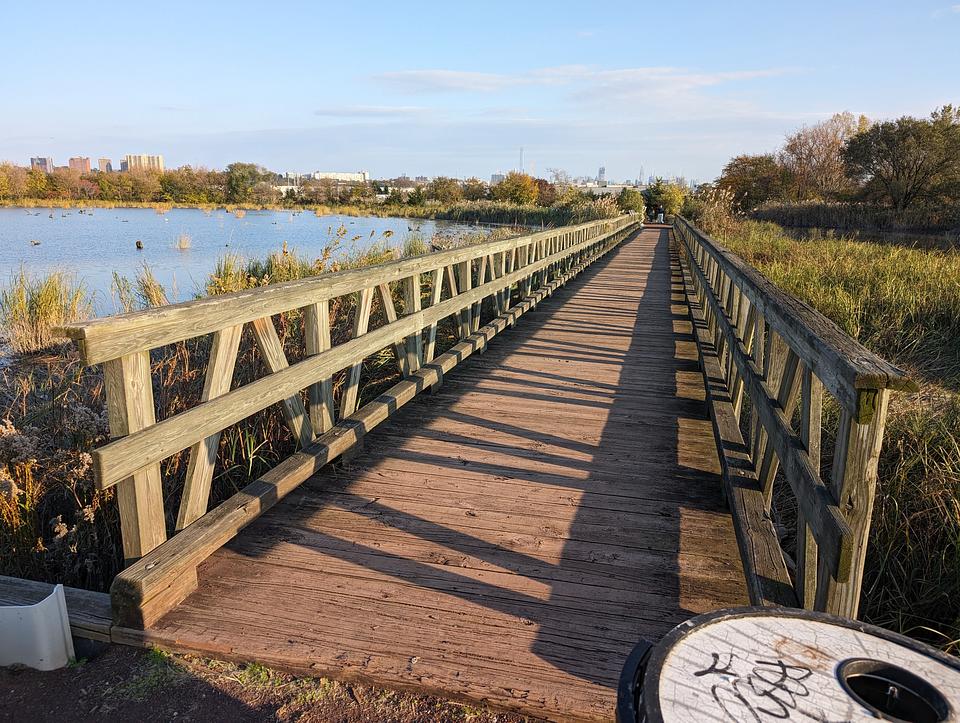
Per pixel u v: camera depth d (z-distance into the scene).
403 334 5.21
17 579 2.55
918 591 3.12
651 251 23.45
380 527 3.43
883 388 1.77
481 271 7.62
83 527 3.51
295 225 37.12
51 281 10.34
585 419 5.25
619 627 2.61
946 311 8.84
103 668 2.40
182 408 4.96
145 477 2.63
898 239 24.62
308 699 2.25
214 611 2.67
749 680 1.22
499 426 5.05
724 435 4.19
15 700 2.24
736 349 4.52
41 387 6.00
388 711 2.21
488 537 3.34
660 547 3.27
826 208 36.69
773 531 2.93
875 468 1.86
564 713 2.15
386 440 4.72
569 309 10.69
